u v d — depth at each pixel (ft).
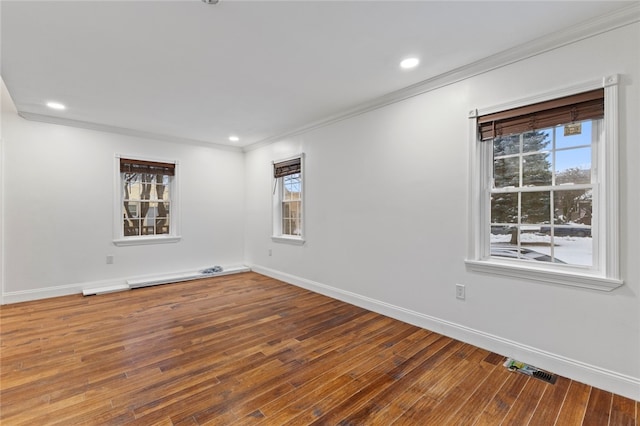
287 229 16.10
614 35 6.06
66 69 8.33
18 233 12.09
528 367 7.14
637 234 5.92
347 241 12.03
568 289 6.73
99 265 13.92
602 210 6.38
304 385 6.47
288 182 15.96
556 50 6.79
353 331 9.25
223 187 18.01
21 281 12.15
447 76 8.65
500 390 6.28
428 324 9.31
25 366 7.18
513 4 5.74
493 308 7.91
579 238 6.82
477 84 8.13
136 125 13.87
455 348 8.11
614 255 6.11
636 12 5.76
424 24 6.40
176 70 8.45
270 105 11.25
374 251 10.96
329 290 12.87
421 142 9.43
